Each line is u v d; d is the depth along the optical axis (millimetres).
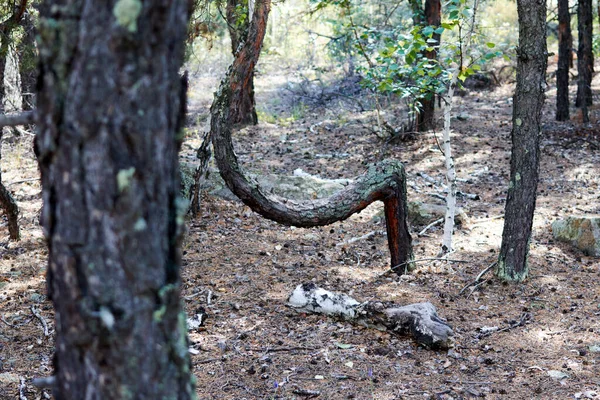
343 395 4500
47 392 4496
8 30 7297
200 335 5496
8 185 10469
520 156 6598
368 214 9422
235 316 5895
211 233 8414
